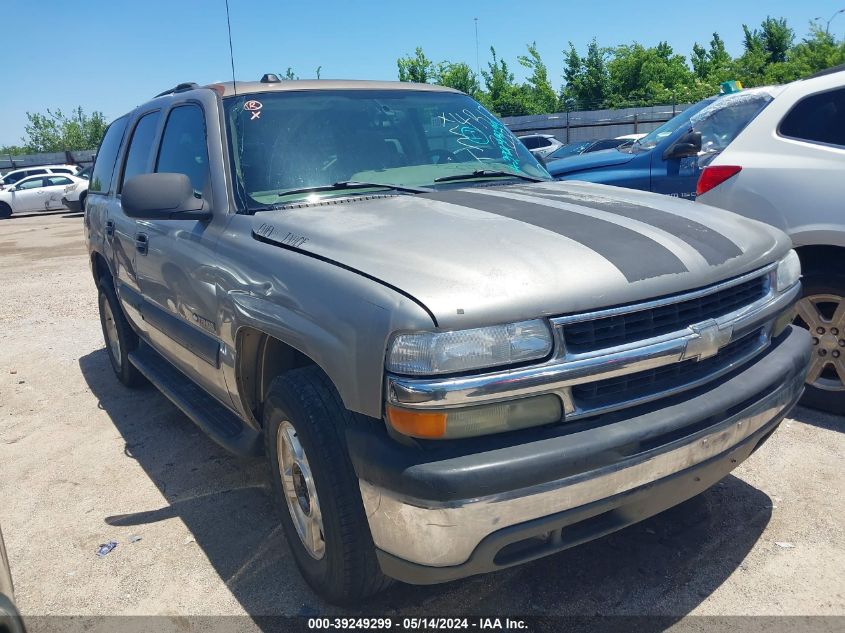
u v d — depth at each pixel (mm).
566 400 2248
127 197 3195
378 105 3832
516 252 2422
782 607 2676
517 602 2781
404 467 2150
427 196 3232
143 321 4414
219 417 3641
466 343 2139
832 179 4051
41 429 4871
